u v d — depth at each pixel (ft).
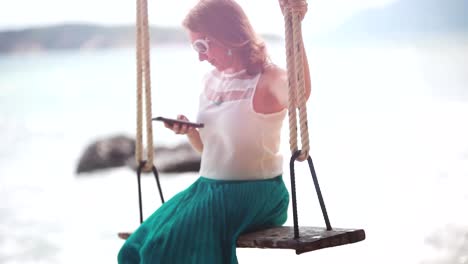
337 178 36.60
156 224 11.03
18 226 30.07
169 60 143.95
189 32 11.39
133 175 42.22
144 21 12.18
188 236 10.55
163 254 10.49
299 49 10.10
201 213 10.69
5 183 41.70
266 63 11.16
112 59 169.58
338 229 10.30
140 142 12.36
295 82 10.18
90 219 31.04
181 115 11.76
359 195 31.71
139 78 12.37
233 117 10.97
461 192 30.71
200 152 12.09
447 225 25.04
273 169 11.21
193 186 11.37
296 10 10.07
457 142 45.88
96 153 43.98
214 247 10.50
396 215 27.32
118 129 71.20
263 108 10.95
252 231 10.82
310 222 27.12
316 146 49.16
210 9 11.15
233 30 11.05
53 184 40.93
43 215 32.24
